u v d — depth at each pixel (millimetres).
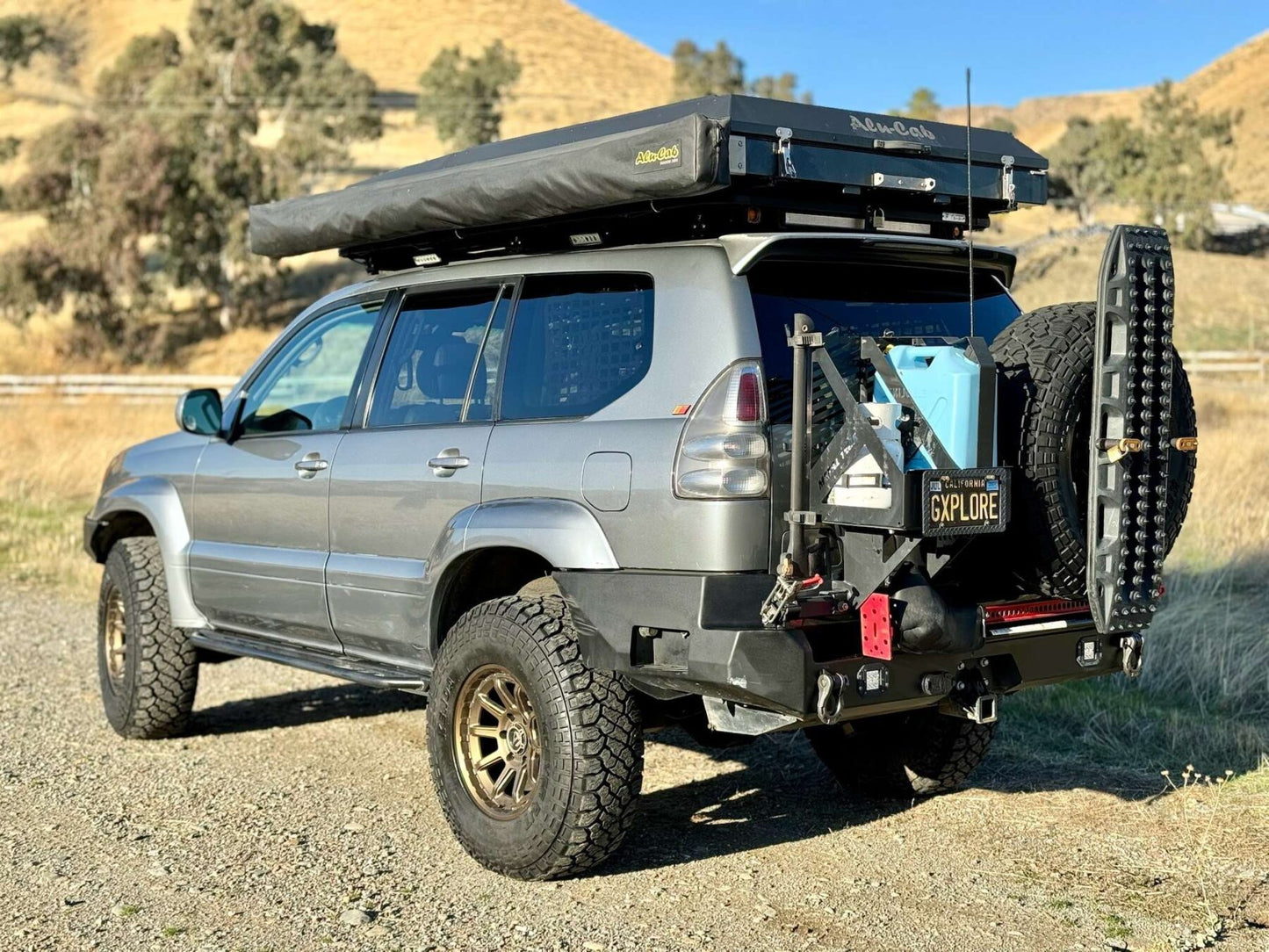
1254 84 139375
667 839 4859
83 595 10398
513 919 4098
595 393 4355
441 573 4695
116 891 4359
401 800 5340
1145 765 5609
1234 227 70500
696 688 3920
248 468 5734
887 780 5270
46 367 56062
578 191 4230
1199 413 19328
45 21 187500
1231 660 6625
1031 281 49531
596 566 4164
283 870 4535
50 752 6090
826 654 4000
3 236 77688
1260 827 4816
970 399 3721
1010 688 4195
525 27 183125
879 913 4121
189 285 64250
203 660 6406
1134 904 4172
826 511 3807
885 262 4359
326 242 5488
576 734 4188
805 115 4238
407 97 147375
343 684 7531
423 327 5160
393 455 5012
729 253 4102
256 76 66500
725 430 3908
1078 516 3975
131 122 62875
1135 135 71312
